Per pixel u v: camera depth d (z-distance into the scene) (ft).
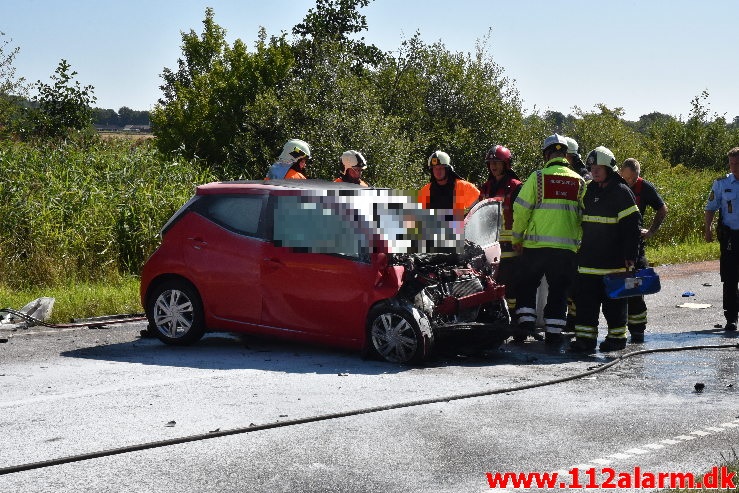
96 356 29.50
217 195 31.50
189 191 52.80
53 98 82.48
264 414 22.17
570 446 19.80
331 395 24.22
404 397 24.07
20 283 43.32
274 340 32.73
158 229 48.49
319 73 69.31
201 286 30.91
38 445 19.52
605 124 122.83
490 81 81.66
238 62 70.33
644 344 33.63
